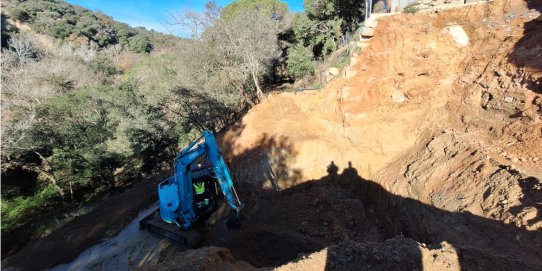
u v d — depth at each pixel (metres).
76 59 47.34
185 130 23.98
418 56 13.72
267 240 10.87
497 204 7.39
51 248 13.90
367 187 12.58
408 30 14.53
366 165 12.80
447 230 7.66
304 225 11.62
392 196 10.75
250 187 14.22
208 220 12.67
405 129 12.66
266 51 20.94
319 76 19.44
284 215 12.24
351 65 15.44
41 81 33.91
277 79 26.98
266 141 14.66
